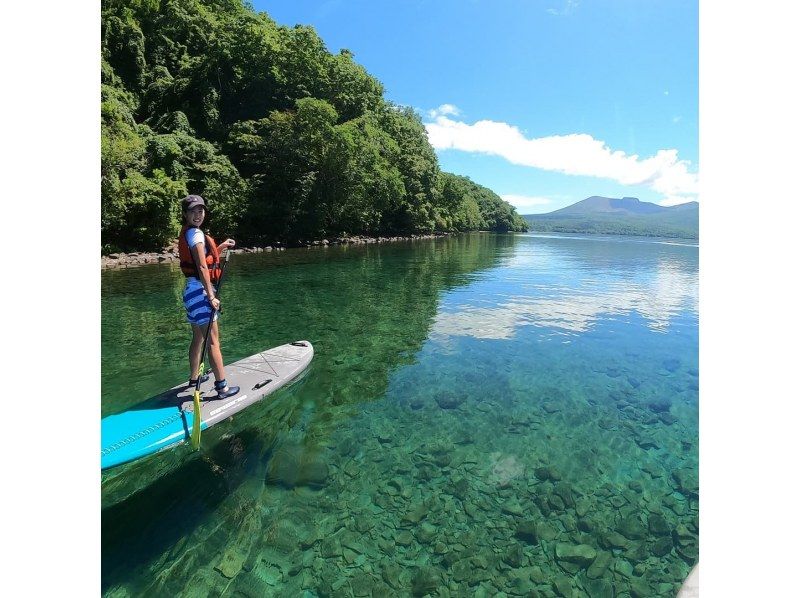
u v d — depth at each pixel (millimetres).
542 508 4012
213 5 49062
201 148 32250
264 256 26156
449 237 62312
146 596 2963
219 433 5164
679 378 7348
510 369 7621
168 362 7391
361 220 43125
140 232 23391
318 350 8328
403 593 3064
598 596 3080
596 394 6637
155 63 40906
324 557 3367
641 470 4652
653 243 66938
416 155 56250
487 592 3098
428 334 9648
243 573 3188
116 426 4145
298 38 43250
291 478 4336
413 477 4422
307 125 35375
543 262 28203
